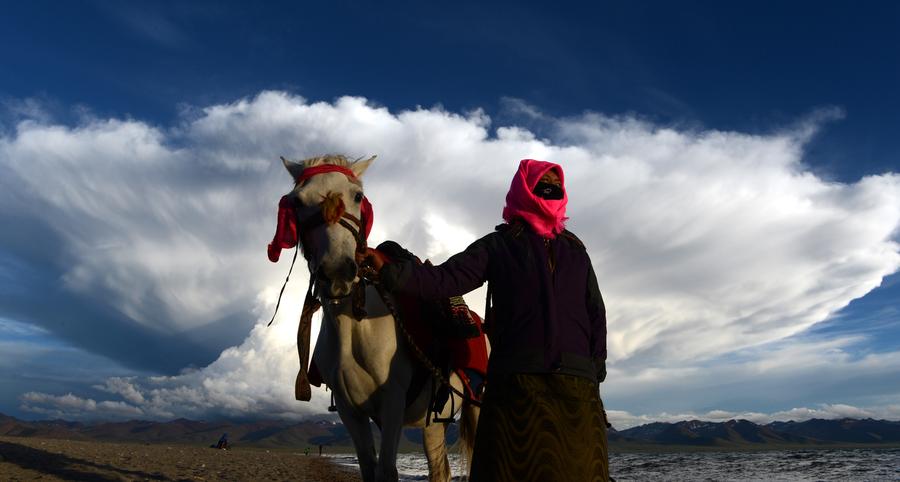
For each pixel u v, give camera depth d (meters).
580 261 2.75
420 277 2.64
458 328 4.36
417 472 30.02
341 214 3.41
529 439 2.43
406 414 4.40
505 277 2.67
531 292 2.62
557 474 2.39
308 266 3.71
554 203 2.74
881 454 98.12
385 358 3.99
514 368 2.53
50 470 9.76
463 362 4.49
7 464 10.08
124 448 23.77
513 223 2.82
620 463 65.19
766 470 46.47
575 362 2.56
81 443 24.80
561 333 2.57
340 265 3.35
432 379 4.30
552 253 2.70
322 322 4.39
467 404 4.90
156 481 9.59
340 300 3.88
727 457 95.50
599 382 2.79
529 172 2.80
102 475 9.63
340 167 3.81
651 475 39.97
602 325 2.77
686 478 37.12
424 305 4.26
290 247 3.67
